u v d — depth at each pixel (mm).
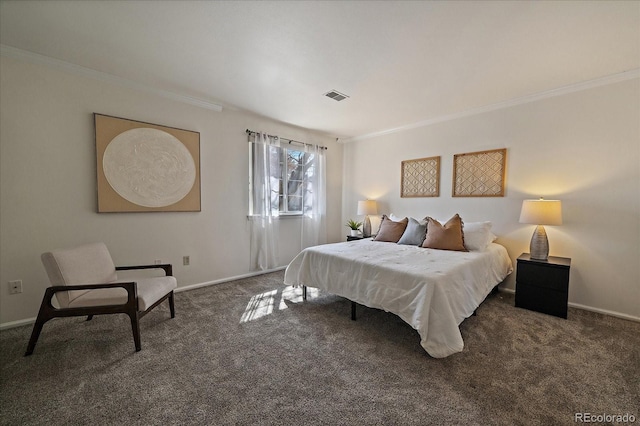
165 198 2967
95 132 2520
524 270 2658
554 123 2832
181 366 1698
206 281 3361
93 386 1505
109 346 1918
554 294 2496
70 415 1306
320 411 1340
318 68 2371
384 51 2086
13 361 1723
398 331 2193
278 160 4086
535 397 1433
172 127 3000
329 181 4945
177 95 2994
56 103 2342
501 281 2986
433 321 1790
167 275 2426
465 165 3510
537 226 2816
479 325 2291
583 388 1502
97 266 2143
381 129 4391
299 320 2395
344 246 3107
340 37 1914
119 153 2656
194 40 1977
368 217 4414
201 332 2146
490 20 1714
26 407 1349
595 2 1549
